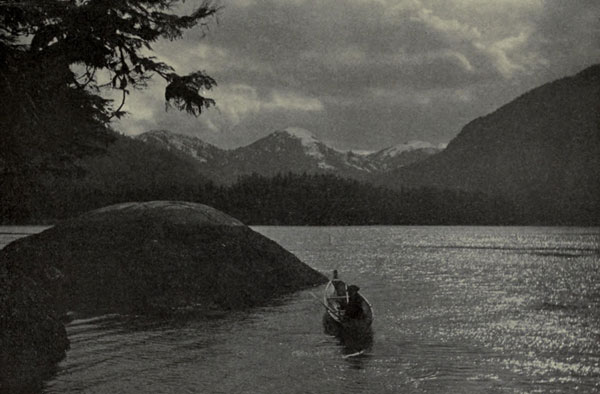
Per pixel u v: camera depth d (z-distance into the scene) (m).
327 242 102.25
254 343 16.61
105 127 17.31
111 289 21.39
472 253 72.88
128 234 24.06
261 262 26.62
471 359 15.23
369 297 28.56
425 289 32.25
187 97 16.73
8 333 12.84
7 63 14.63
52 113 15.88
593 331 19.09
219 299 22.45
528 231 197.12
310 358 15.14
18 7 13.24
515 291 31.36
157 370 13.61
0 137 15.05
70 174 16.64
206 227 26.08
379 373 13.80
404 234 160.25
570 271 45.78
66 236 23.44
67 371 13.21
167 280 22.38
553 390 12.70
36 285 15.38
